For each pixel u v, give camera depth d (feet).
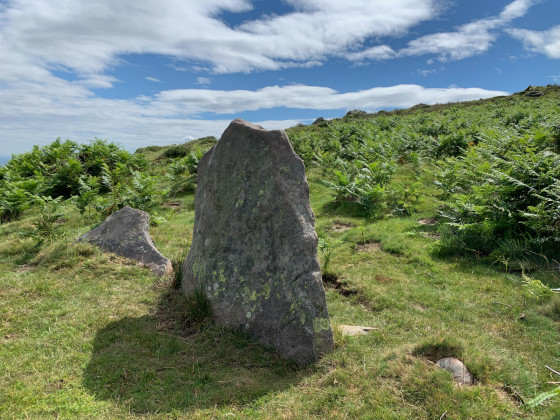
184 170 46.44
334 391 10.41
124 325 14.24
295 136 65.31
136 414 9.71
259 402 10.18
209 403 10.11
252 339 13.07
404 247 23.13
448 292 17.47
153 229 28.04
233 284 13.84
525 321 14.42
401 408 9.56
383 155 49.06
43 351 12.50
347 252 23.03
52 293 16.85
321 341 12.21
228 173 14.53
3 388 10.52
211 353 12.46
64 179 42.60
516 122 60.23
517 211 22.00
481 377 10.55
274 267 13.02
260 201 13.41
